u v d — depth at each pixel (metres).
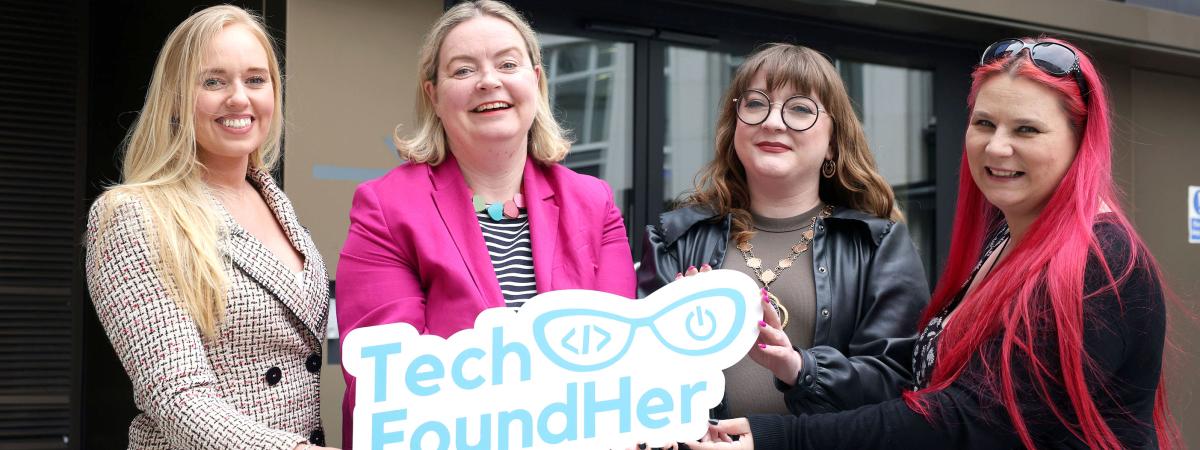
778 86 2.41
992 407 1.85
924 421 1.90
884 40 4.59
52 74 3.88
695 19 4.22
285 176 3.18
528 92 2.10
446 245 2.05
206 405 1.78
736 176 2.55
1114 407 1.82
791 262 2.40
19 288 3.78
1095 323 1.76
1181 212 5.24
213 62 1.98
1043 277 1.81
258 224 2.12
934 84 4.76
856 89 4.60
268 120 2.08
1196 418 5.09
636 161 4.16
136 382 1.82
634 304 1.95
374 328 1.78
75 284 3.87
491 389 1.85
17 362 3.79
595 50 4.07
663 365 1.97
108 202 1.89
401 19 3.38
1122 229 1.82
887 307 2.31
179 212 1.90
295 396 2.02
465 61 2.07
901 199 4.72
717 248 2.45
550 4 3.95
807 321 2.34
